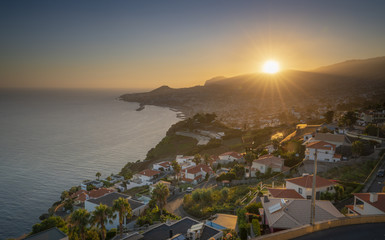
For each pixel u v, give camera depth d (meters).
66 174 133.00
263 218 33.91
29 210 94.88
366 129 93.94
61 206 86.06
